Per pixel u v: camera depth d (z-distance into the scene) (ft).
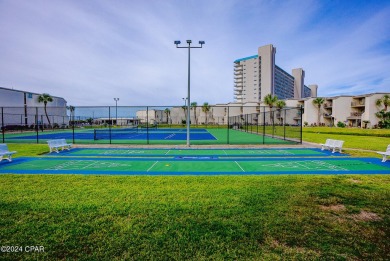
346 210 16.16
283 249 11.48
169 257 10.79
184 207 16.44
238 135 102.89
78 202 17.42
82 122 215.92
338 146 45.91
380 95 187.42
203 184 22.70
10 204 17.02
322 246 11.75
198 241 12.10
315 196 18.95
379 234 12.96
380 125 171.12
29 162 35.73
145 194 19.39
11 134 107.76
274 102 214.69
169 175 27.14
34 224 13.94
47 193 19.63
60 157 40.34
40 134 107.96
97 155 42.83
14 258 10.71
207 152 46.55
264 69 400.67
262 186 21.94
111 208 16.24
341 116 212.02
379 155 43.01
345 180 24.32
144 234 12.72
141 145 55.42
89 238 12.41
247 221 14.30
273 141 71.05
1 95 141.18
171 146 54.13
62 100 203.72
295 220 14.53
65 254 11.07
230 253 11.10
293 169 31.22
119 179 24.73
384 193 19.85
